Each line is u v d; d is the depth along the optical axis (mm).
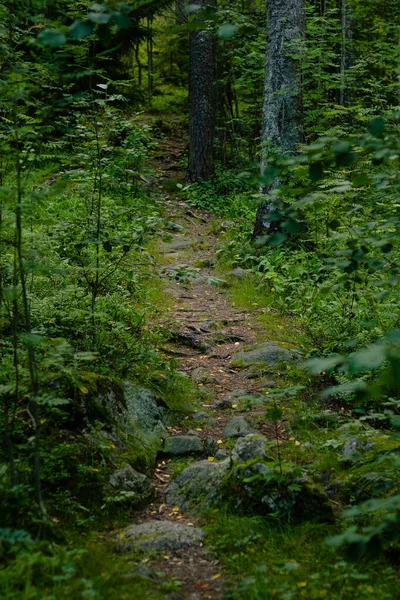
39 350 4523
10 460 3205
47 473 3619
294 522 3494
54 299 5488
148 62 23906
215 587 3000
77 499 3623
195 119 14828
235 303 7742
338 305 6254
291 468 3701
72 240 6004
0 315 4727
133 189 11805
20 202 3211
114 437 4188
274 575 3014
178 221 11805
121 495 3742
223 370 5918
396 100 13305
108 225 6156
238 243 9641
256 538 3371
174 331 6621
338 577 2939
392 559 3135
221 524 3514
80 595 2732
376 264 3037
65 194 9383
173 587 2943
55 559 2875
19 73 3299
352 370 1796
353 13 13531
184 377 5586
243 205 12727
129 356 5375
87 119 6141
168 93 23875
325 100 11625
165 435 4652
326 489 3803
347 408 5141
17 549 2916
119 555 3221
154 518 3727
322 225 8141
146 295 7383
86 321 5262
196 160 14875
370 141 2520
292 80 9008
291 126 9023
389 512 3369
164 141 18922
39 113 3805
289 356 5945
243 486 3682
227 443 4527
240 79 14617
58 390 4137
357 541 2430
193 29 2473
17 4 3342
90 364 4879
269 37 9070
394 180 3057
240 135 17625
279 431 4660
